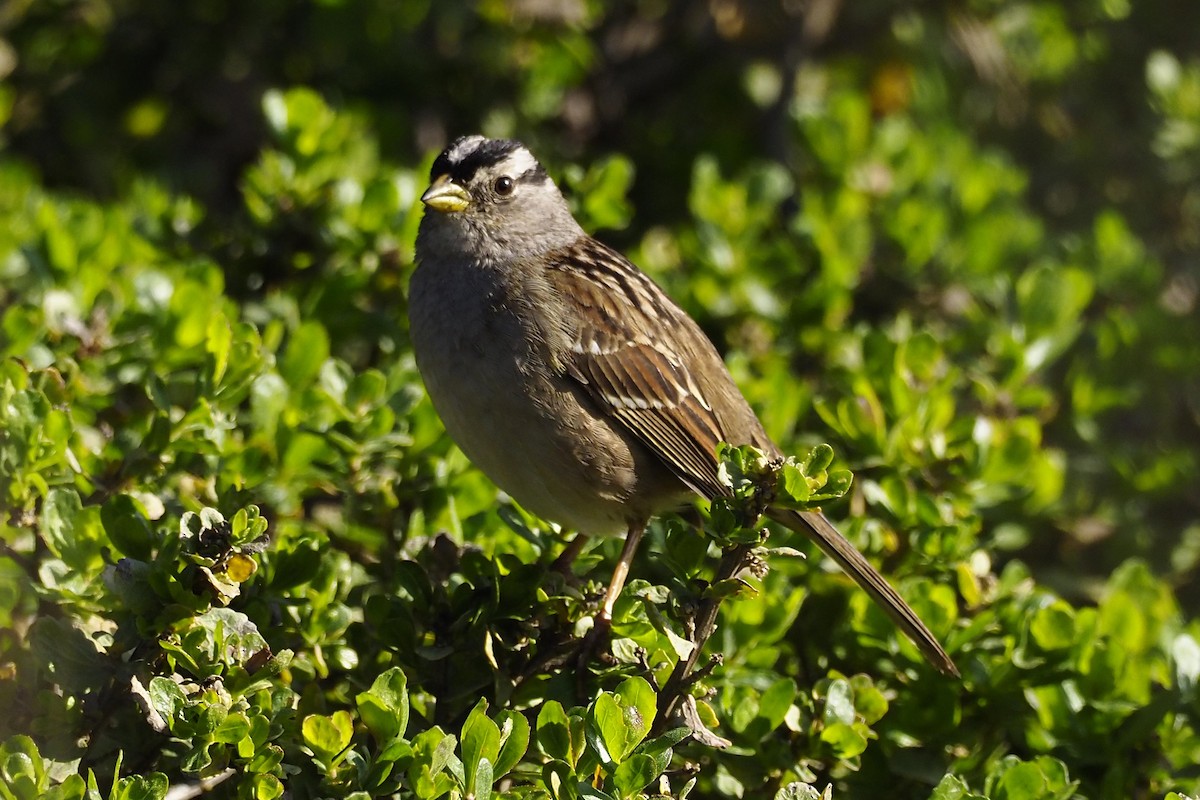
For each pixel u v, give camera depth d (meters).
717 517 6.78
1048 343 10.82
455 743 6.40
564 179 11.54
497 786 7.09
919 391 9.81
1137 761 8.30
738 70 15.86
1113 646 8.36
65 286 10.03
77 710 6.67
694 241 12.13
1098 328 12.02
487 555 8.62
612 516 9.48
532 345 9.20
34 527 7.83
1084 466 11.36
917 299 12.53
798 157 14.48
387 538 8.88
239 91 15.40
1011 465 9.53
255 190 10.80
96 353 9.16
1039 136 15.73
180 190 14.48
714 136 15.23
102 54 15.36
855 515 9.41
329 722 6.46
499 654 7.63
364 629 7.96
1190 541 11.46
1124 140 15.22
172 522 7.91
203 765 6.34
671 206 15.05
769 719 7.72
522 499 9.31
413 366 10.10
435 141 14.86
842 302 11.43
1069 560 11.29
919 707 8.32
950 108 15.54
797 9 15.23
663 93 16.06
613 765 6.47
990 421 10.12
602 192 11.40
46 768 6.46
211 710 6.32
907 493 8.98
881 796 8.30
